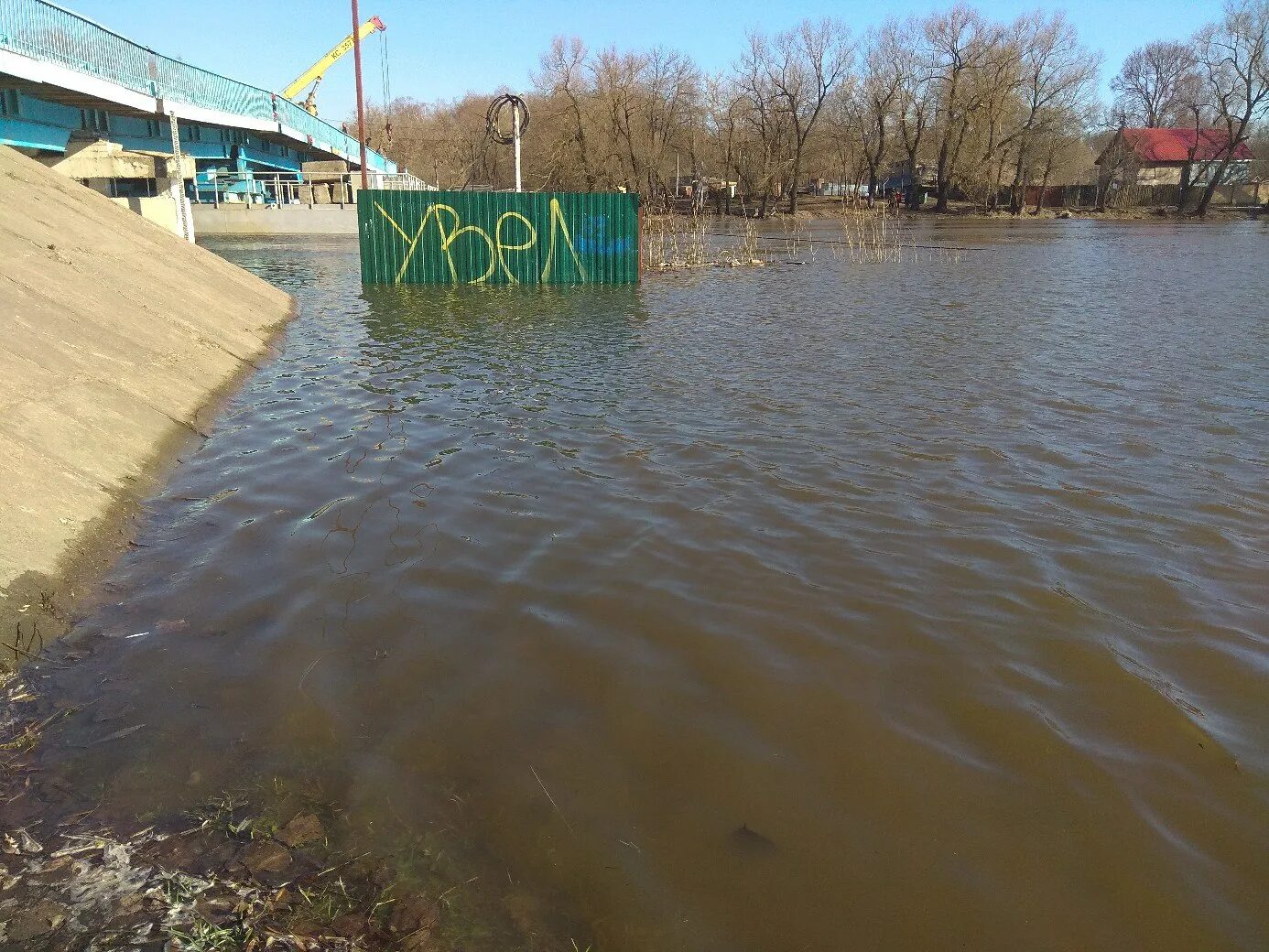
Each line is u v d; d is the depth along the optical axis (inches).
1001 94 2677.2
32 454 217.0
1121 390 406.0
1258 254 1290.6
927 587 203.3
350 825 124.4
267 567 206.4
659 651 173.3
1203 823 131.0
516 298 767.7
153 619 180.7
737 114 2733.8
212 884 111.7
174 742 140.9
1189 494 267.1
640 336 562.6
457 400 378.9
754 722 152.1
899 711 156.3
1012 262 1173.7
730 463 292.0
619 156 2432.3
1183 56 3253.0
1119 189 2970.0
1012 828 129.3
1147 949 110.0
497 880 116.3
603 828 126.9
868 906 115.1
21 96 803.4
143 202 858.8
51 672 159.8
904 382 424.5
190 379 354.6
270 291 662.5
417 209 841.5
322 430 326.0
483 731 147.3
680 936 109.6
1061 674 168.9
